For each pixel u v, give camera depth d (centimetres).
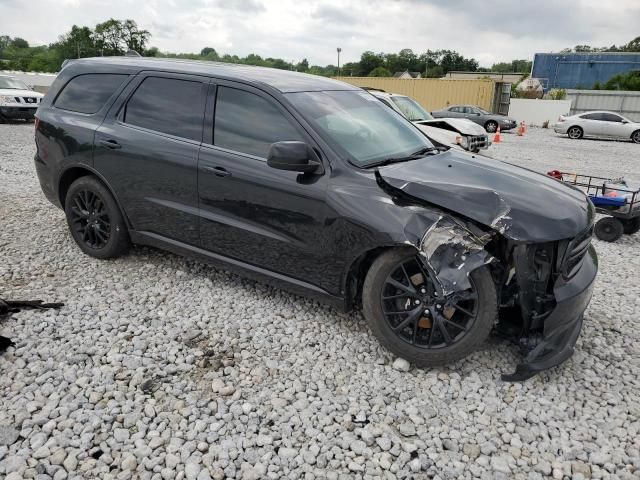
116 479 238
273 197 365
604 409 304
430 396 309
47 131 484
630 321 418
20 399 285
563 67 5031
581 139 2281
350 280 353
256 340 359
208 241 409
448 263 301
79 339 346
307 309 404
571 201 333
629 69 4769
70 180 492
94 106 462
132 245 493
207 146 396
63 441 258
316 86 422
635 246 637
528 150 1686
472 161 393
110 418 275
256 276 393
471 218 302
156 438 263
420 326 327
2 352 324
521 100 3206
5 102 1516
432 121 1069
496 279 322
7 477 233
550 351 322
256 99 385
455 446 270
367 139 382
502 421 291
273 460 254
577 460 265
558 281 310
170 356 334
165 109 423
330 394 305
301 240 359
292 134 366
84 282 435
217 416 281
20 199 685
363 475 248
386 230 315
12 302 377
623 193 641
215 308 401
